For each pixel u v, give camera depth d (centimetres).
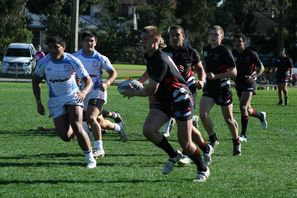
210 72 1712
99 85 1712
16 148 1831
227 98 1725
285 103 4112
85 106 1711
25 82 6069
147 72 1416
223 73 1694
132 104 3759
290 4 10669
